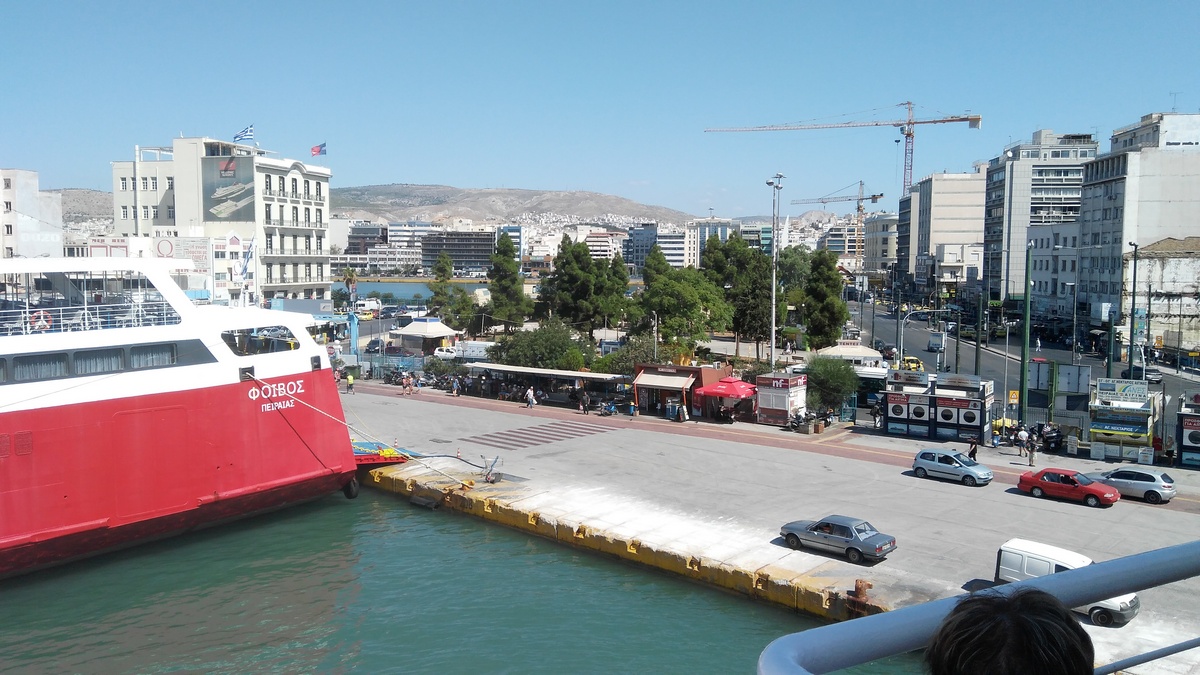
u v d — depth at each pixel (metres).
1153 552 2.91
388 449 46.31
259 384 37.31
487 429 55.41
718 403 58.59
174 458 34.59
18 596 30.22
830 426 56.09
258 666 25.02
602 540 33.34
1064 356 92.00
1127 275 93.44
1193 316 90.94
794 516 35.78
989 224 159.62
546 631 26.64
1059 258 115.50
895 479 41.88
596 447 49.72
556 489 40.41
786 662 2.09
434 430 55.06
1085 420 51.41
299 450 38.97
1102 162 101.56
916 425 52.03
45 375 31.78
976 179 192.62
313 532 37.12
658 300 91.38
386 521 38.62
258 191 105.25
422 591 30.22
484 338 114.38
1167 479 37.75
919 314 154.12
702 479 42.09
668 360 72.81
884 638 2.39
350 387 71.50
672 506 37.44
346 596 29.95
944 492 39.38
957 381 51.41
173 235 100.75
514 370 66.56
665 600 28.92
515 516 36.97
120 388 33.03
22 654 25.89
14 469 30.50
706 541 32.56
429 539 35.97
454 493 39.94
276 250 109.25
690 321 92.44
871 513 36.03
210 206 106.44
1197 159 93.31
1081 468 44.00
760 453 47.91
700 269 135.25
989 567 29.39
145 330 34.25
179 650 26.08
